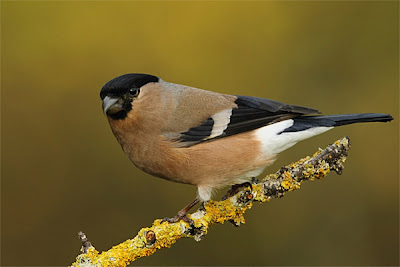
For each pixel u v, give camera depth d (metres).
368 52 14.79
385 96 14.45
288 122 8.34
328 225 12.67
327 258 12.48
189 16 15.09
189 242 12.07
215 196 8.26
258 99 8.46
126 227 12.80
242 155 8.05
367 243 12.63
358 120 8.39
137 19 14.95
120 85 7.92
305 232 12.56
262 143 8.19
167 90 8.21
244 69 14.86
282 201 12.65
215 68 14.86
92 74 14.47
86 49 14.62
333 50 14.91
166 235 7.34
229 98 8.40
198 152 7.95
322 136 13.27
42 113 13.92
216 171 8.02
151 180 12.89
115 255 7.00
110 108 7.90
